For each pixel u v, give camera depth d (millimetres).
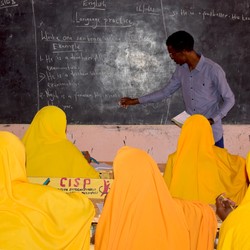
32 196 2549
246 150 6160
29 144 3736
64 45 5945
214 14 5926
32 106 6035
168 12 5930
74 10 5891
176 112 6117
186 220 2830
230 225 2213
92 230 3297
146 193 2676
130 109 6094
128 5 5914
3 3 5852
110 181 3406
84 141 6105
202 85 5152
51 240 2531
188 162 3654
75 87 6027
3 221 2469
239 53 5988
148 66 6027
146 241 2670
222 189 3678
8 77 5977
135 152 2713
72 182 3393
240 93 6055
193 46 5629
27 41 5922
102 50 5977
